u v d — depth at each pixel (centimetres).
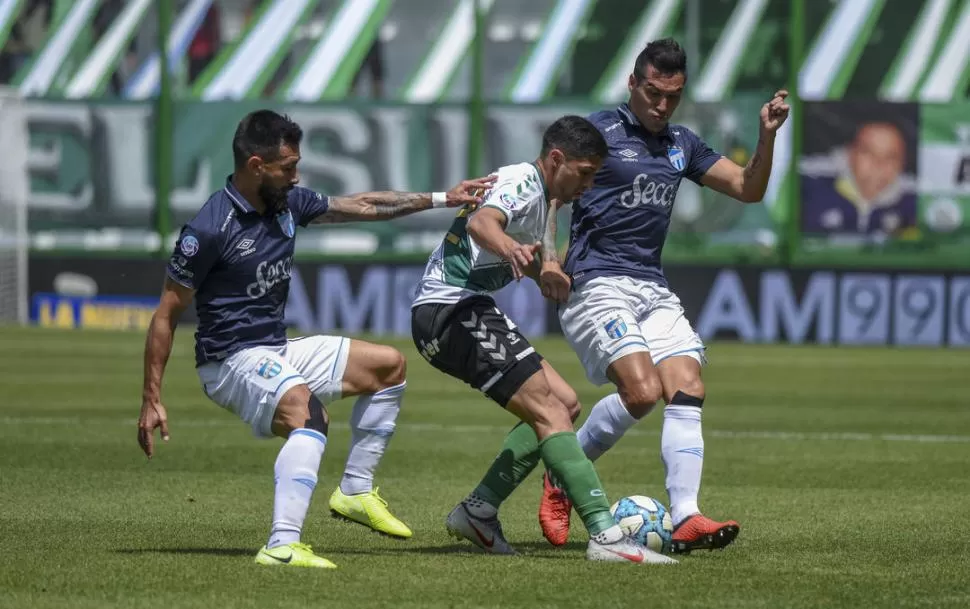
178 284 1783
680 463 1977
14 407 4150
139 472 2825
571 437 1848
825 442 3556
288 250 1852
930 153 7800
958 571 1777
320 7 8775
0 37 8862
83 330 7881
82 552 1855
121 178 8250
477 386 1881
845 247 7844
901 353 7075
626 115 2114
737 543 2034
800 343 7731
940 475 2930
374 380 1986
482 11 8012
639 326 2097
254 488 2617
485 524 1927
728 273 7806
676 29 8469
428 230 8044
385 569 1736
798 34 7875
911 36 8438
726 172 2159
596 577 1692
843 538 2086
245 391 1811
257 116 1780
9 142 8081
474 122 8056
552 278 1806
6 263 8150
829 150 7838
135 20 8844
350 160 8119
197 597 1538
